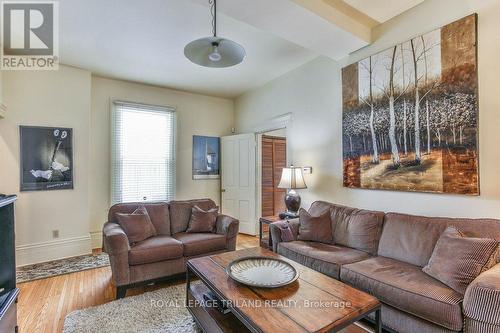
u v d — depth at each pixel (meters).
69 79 3.83
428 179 2.45
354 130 3.13
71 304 2.45
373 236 2.57
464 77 2.21
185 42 3.21
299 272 1.93
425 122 2.46
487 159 2.10
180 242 2.95
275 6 2.28
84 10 2.54
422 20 2.53
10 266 1.76
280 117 4.42
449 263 1.77
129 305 2.41
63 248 3.72
